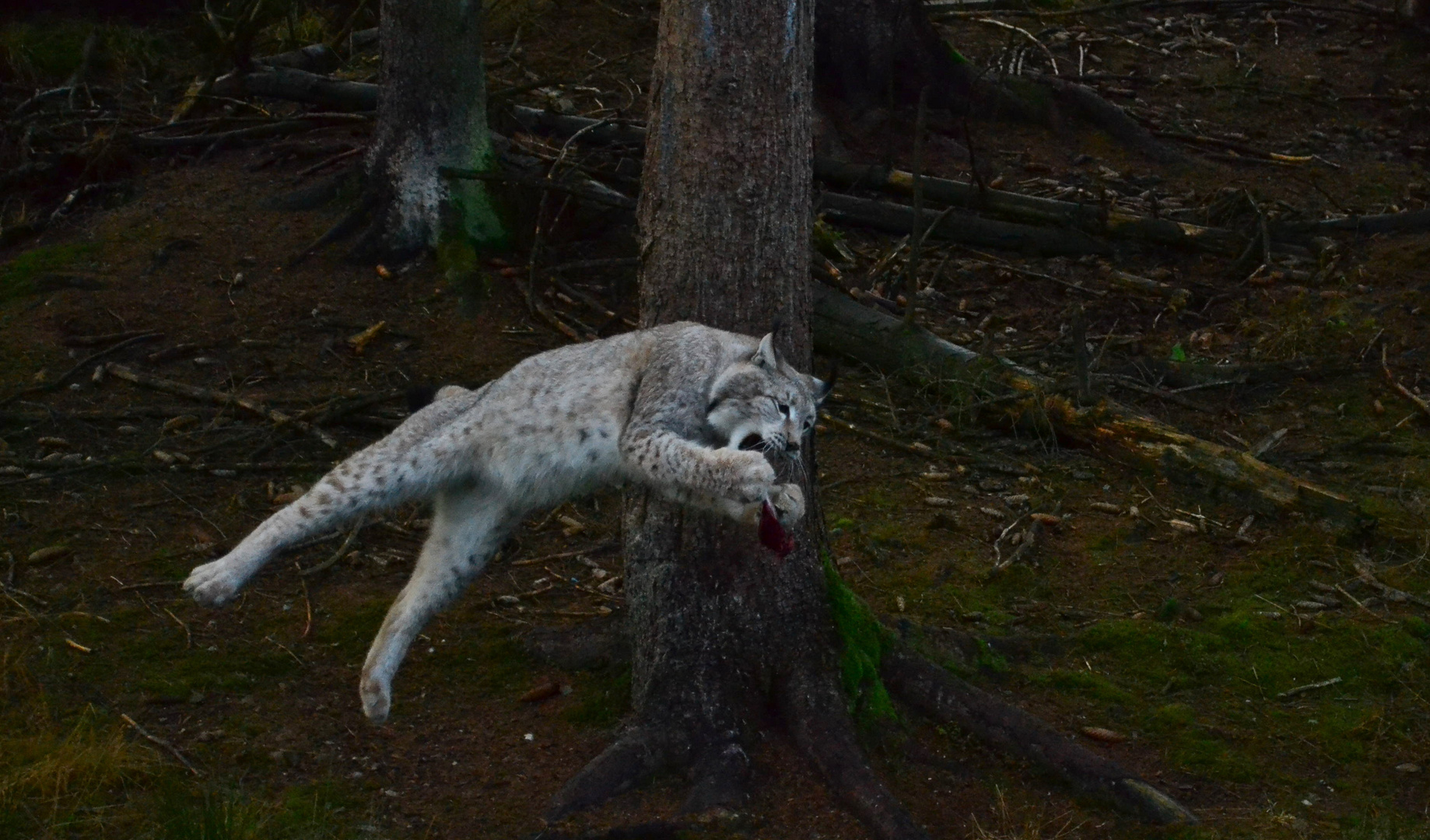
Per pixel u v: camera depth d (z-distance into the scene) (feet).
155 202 45.29
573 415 21.91
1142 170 55.06
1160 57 64.90
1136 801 22.25
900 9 55.42
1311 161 56.03
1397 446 35.91
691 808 21.53
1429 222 48.67
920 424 36.88
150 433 33.60
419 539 30.27
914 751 23.65
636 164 47.88
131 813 20.61
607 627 26.30
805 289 24.52
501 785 22.49
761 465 19.53
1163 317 43.93
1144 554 31.17
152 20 61.62
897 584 29.45
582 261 43.21
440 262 42.32
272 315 39.81
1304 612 28.71
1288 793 23.17
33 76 54.80
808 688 23.56
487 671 25.88
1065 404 36.09
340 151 47.93
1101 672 26.68
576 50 56.95
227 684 24.47
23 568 27.61
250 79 50.62
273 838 20.26
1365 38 66.69
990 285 45.80
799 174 24.03
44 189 47.21
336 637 26.32
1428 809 22.80
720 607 24.04
